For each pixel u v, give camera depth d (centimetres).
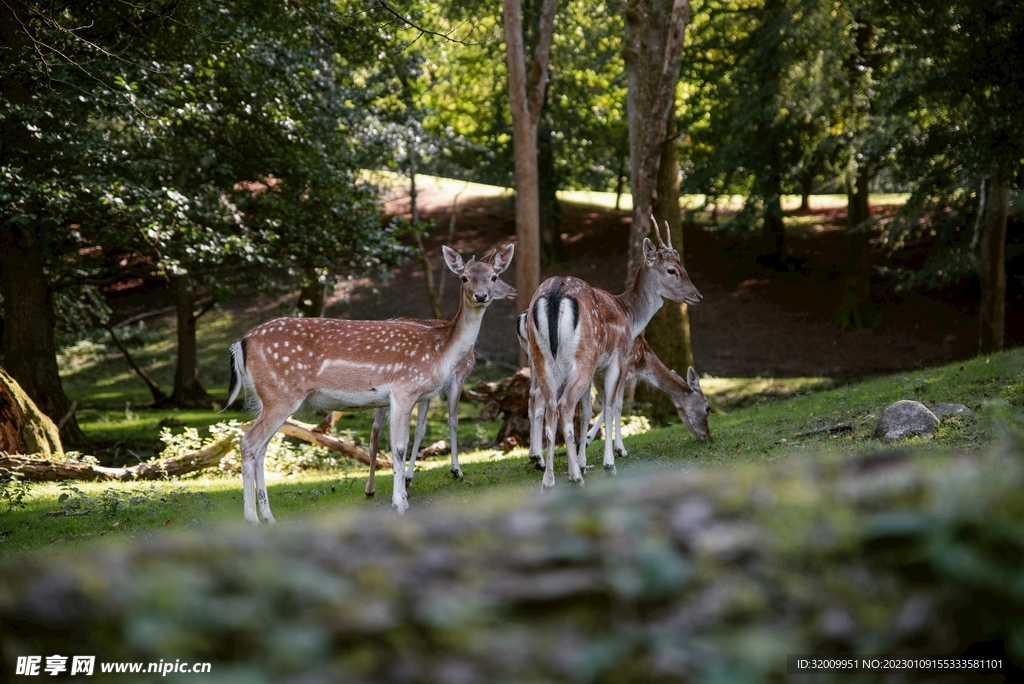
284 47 1603
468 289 805
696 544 283
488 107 3334
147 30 1494
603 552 285
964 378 1089
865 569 261
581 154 3600
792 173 2911
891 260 3288
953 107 1506
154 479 1188
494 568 285
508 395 1249
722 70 2897
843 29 2248
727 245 3728
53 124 1378
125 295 3625
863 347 2747
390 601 269
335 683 240
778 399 2123
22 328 1558
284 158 1722
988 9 1332
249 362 777
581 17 2789
